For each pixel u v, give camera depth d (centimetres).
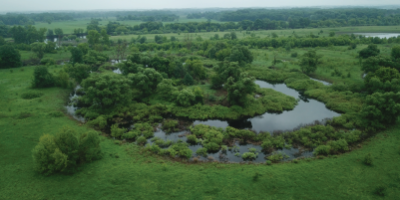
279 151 4947
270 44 16138
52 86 8456
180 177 3947
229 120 6538
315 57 10138
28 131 5328
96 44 14988
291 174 4066
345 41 16238
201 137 5503
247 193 3597
